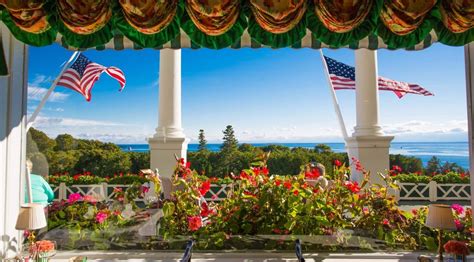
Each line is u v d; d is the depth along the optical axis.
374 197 2.59
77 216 2.60
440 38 1.60
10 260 2.05
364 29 1.57
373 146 3.91
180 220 2.60
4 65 2.01
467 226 2.39
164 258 2.39
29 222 2.04
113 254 2.42
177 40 1.91
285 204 2.48
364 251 2.41
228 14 1.51
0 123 2.09
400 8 1.48
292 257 2.36
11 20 1.59
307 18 1.58
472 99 2.25
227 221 2.52
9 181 2.17
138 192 2.85
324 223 2.44
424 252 2.38
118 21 1.58
